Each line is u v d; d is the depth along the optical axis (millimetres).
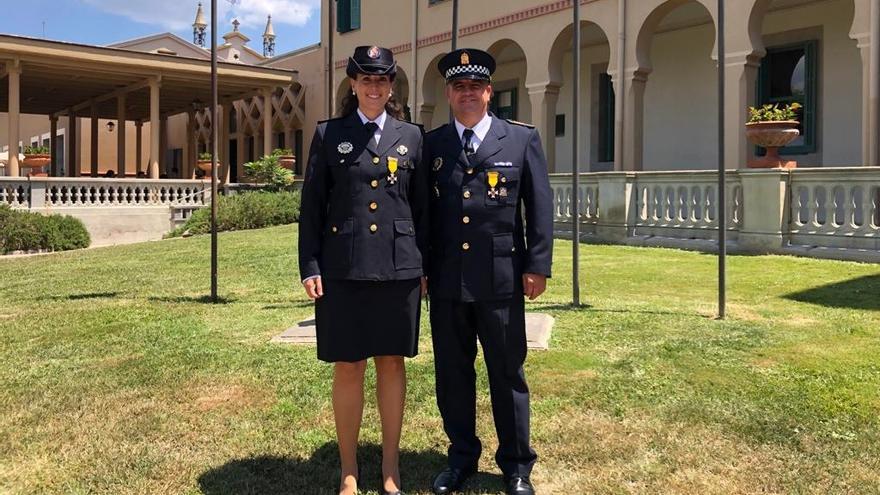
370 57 2742
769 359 4332
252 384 4188
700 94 14547
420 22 17516
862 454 3023
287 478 2990
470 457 2938
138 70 18172
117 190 16734
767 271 7566
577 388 3941
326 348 2738
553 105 14641
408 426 3514
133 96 22938
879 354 4363
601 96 16406
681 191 10172
